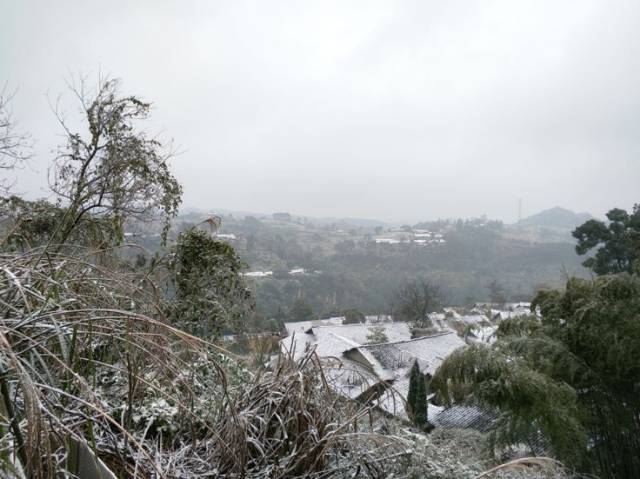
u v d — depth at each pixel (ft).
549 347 17.30
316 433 5.81
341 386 7.74
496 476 8.75
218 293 16.79
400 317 89.81
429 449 7.32
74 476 3.67
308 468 5.87
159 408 6.11
